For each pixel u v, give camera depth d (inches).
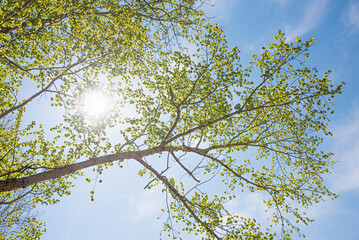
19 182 219.5
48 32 303.3
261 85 291.0
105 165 283.6
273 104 311.6
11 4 235.5
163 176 277.1
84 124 280.5
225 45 295.9
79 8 308.5
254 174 322.3
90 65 355.3
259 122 331.6
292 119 325.1
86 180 248.8
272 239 281.3
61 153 312.0
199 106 306.3
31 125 353.7
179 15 362.9
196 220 273.7
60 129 329.1
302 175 372.8
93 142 253.6
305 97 285.9
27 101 307.0
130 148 281.1
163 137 276.4
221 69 290.2
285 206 339.0
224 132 341.1
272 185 329.4
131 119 282.5
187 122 297.7
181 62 301.4
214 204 304.3
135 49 365.4
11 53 287.3
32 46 298.4
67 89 324.5
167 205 290.4
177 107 279.9
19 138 335.6
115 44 350.3
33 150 319.9
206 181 278.8
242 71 294.4
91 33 365.7
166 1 354.9
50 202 344.8
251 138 352.2
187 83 316.8
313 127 309.6
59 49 368.2
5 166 300.4
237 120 343.6
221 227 282.8
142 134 273.1
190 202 292.4
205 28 357.1
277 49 293.1
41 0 254.5
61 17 300.2
